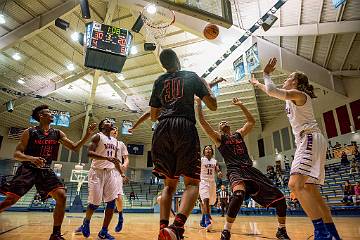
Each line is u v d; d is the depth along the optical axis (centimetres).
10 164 2116
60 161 2341
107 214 351
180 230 165
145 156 2705
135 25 919
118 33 800
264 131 2230
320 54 1298
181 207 175
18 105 1681
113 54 778
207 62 1294
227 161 350
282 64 1218
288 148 1983
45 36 1224
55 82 1588
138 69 1526
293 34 1061
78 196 1705
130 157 2667
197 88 211
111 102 1928
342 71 1441
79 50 1339
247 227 553
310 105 267
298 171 248
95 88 1620
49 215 1111
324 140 259
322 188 1434
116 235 395
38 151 289
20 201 1822
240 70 1070
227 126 376
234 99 387
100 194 363
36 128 300
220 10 550
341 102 1642
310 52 1278
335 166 1546
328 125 1719
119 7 1102
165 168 191
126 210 1803
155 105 221
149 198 2323
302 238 348
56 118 1585
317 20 1038
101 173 372
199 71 1355
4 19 1027
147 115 267
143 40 1280
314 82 1368
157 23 1098
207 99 210
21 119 2016
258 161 2209
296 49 1262
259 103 1859
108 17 1086
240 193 309
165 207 184
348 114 1596
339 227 559
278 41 1202
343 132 1617
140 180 2636
